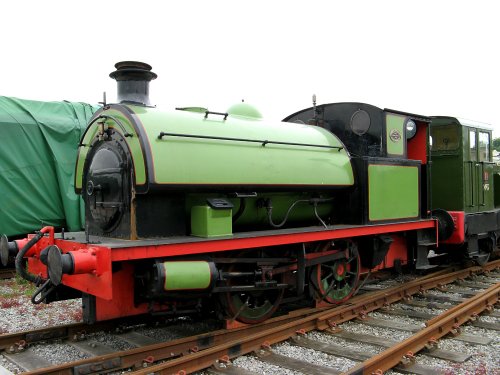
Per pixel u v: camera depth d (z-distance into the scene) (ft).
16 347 17.12
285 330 18.15
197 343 16.93
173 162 16.65
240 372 14.85
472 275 31.50
